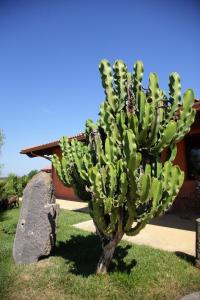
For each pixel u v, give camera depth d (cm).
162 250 585
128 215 416
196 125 976
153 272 472
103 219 417
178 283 434
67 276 463
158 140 412
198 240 492
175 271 475
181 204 985
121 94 448
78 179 466
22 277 467
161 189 376
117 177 402
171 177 391
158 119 404
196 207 961
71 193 1636
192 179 1041
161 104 426
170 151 439
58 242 649
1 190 1560
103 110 448
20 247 529
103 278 451
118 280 442
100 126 477
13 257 541
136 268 489
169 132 395
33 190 550
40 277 464
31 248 529
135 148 367
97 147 435
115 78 454
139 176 412
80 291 416
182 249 596
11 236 740
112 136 429
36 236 535
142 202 380
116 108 449
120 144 425
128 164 367
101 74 459
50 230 553
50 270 490
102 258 464
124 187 379
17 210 1302
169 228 778
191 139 1059
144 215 394
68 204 1407
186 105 416
